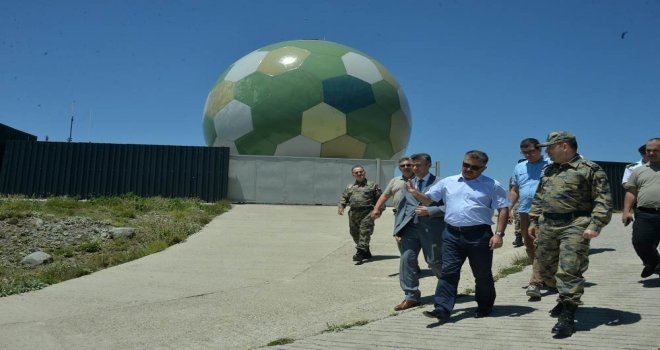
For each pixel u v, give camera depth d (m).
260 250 10.16
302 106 21.66
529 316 4.95
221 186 19.39
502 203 5.00
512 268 7.58
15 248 9.71
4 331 5.14
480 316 5.07
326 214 16.62
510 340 4.23
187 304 6.27
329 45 23.72
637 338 4.08
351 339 4.55
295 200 20.16
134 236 11.03
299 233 12.38
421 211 5.30
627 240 9.61
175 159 19.38
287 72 22.11
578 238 4.54
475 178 5.03
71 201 14.78
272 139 21.92
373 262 8.95
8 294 6.77
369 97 22.55
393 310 5.82
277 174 20.22
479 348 4.07
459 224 4.97
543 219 4.89
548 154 4.88
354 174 9.15
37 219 11.67
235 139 22.66
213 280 7.63
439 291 5.00
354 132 22.16
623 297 5.43
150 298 6.55
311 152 22.00
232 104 22.75
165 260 9.14
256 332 5.13
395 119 23.61
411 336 4.52
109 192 18.92
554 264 4.94
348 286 7.25
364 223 8.98
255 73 22.66
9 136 21.02
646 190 5.87
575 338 4.18
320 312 5.88
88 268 8.42
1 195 17.91
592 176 4.63
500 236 4.94
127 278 7.74
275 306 6.16
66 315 5.77
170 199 17.52
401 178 7.41
